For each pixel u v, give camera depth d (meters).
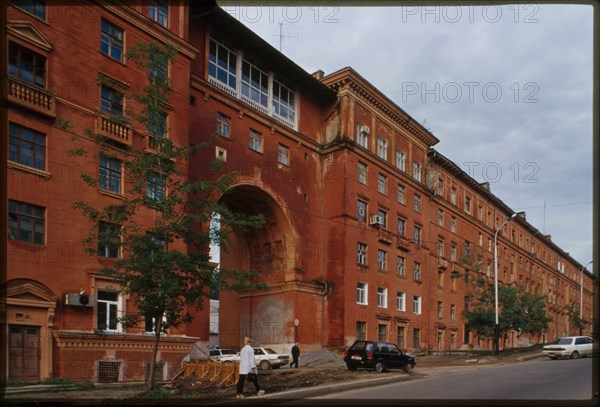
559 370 21.25
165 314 15.97
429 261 47.19
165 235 15.99
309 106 38.38
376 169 40.62
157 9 24.98
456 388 15.87
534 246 77.19
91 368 19.22
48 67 19.45
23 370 17.27
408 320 42.28
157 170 16.39
